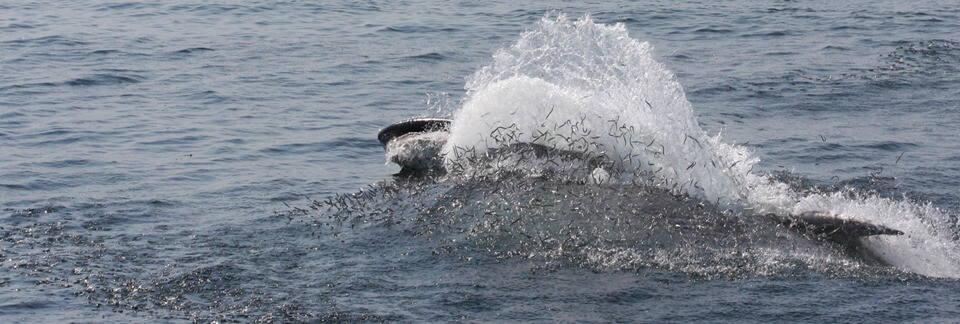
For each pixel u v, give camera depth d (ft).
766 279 31.91
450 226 36.86
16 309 29.48
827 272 32.53
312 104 65.26
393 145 46.32
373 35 98.84
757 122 59.98
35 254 34.35
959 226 38.50
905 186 44.29
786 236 35.19
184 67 79.25
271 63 81.76
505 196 38.68
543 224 36.24
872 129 57.47
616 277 32.09
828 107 64.44
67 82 71.15
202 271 32.76
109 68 77.36
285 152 51.39
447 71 78.89
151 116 60.39
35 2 120.78
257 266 33.32
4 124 57.06
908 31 101.81
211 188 43.65
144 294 30.86
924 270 33.58
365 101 66.64
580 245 34.65
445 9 120.78
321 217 38.99
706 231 35.55
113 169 46.96
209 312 29.48
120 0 122.83
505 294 30.78
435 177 43.62
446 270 32.83
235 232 37.06
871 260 34.01
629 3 126.93
